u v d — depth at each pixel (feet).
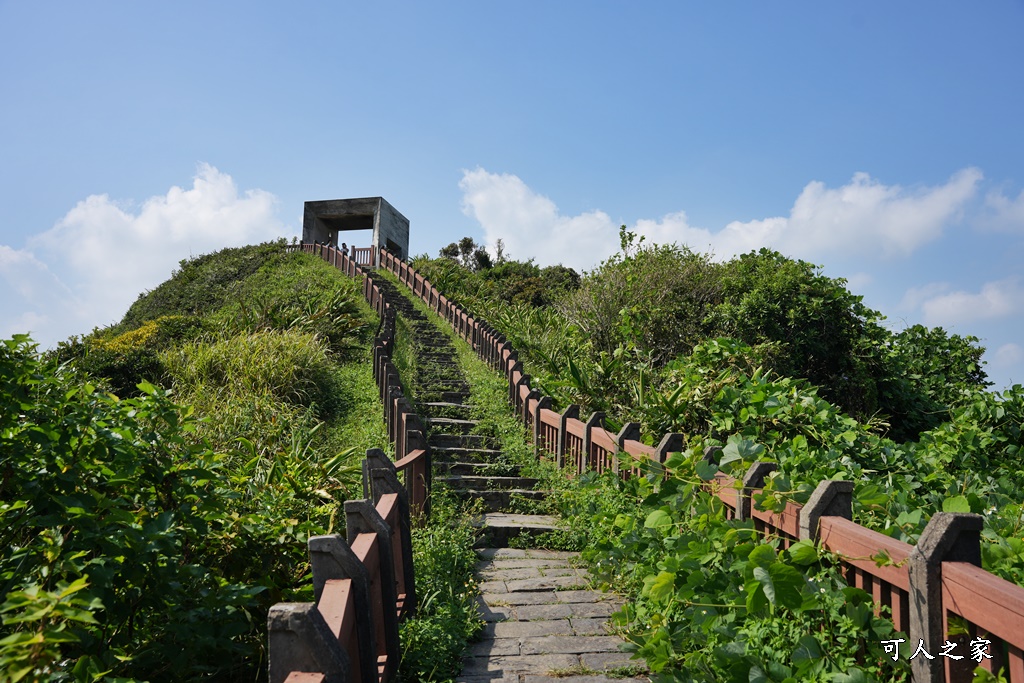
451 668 13.16
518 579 18.43
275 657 7.06
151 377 35.91
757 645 10.80
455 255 154.20
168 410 12.26
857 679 8.92
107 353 36.45
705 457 15.31
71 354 36.29
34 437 10.55
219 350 39.22
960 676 8.23
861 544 9.89
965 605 8.02
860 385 42.52
